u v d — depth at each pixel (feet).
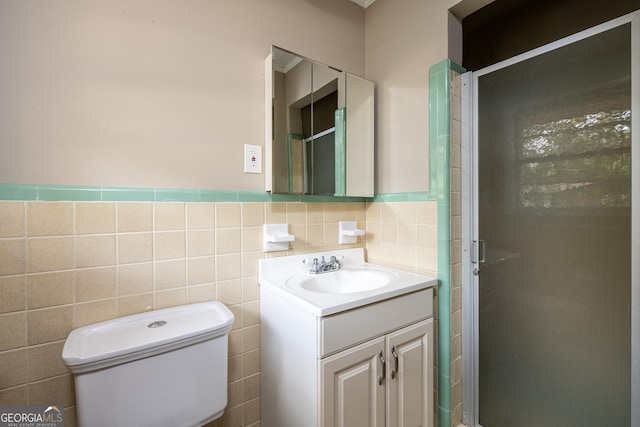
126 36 3.39
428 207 4.64
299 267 4.71
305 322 3.30
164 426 2.94
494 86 4.43
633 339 3.32
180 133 3.73
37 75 2.94
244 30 4.24
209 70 3.94
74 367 2.49
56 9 3.04
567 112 3.75
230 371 4.11
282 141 4.43
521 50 5.32
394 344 3.78
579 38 3.64
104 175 3.27
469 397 4.74
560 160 3.82
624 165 3.33
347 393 3.30
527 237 4.14
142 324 3.25
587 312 3.65
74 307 3.12
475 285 4.66
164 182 3.62
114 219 3.32
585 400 3.69
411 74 4.88
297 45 4.78
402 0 5.02
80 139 3.15
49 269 3.00
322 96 4.88
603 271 3.51
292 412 3.55
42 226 2.96
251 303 4.27
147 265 3.51
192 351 3.10
